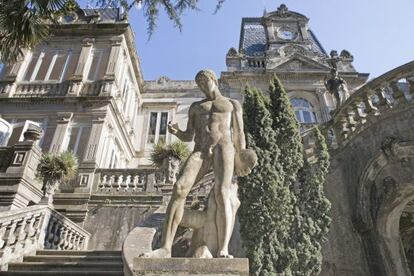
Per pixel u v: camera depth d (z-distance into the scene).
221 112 4.65
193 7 9.36
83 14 20.30
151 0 9.28
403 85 16.33
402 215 9.85
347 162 9.55
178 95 23.52
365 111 9.68
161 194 12.35
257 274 5.92
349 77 21.95
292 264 6.26
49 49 19.02
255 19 29.91
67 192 12.88
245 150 4.53
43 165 9.95
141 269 3.58
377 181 8.66
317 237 6.80
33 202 11.05
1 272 7.04
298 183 7.64
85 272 7.09
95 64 18.36
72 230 10.42
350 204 9.02
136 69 21.97
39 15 8.82
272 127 7.59
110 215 12.12
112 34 19.48
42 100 16.83
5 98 16.88
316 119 20.69
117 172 13.31
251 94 7.92
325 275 7.85
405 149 8.36
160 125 22.23
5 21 8.37
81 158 14.71
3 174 10.70
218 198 4.16
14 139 15.61
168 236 3.99
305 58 23.14
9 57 9.20
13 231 7.93
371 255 8.08
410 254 10.04
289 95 21.56
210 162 4.41
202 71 4.95
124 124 18.89
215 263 3.64
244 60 23.69
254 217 6.34
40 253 8.42
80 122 16.22
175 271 3.58
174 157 12.20
